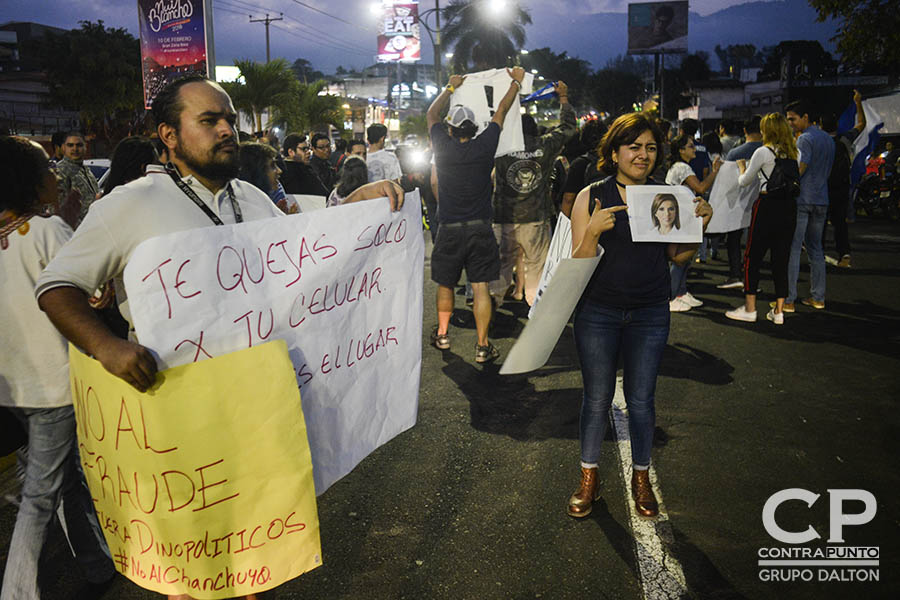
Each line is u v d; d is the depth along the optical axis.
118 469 1.75
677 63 90.19
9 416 2.33
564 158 7.26
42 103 33.56
